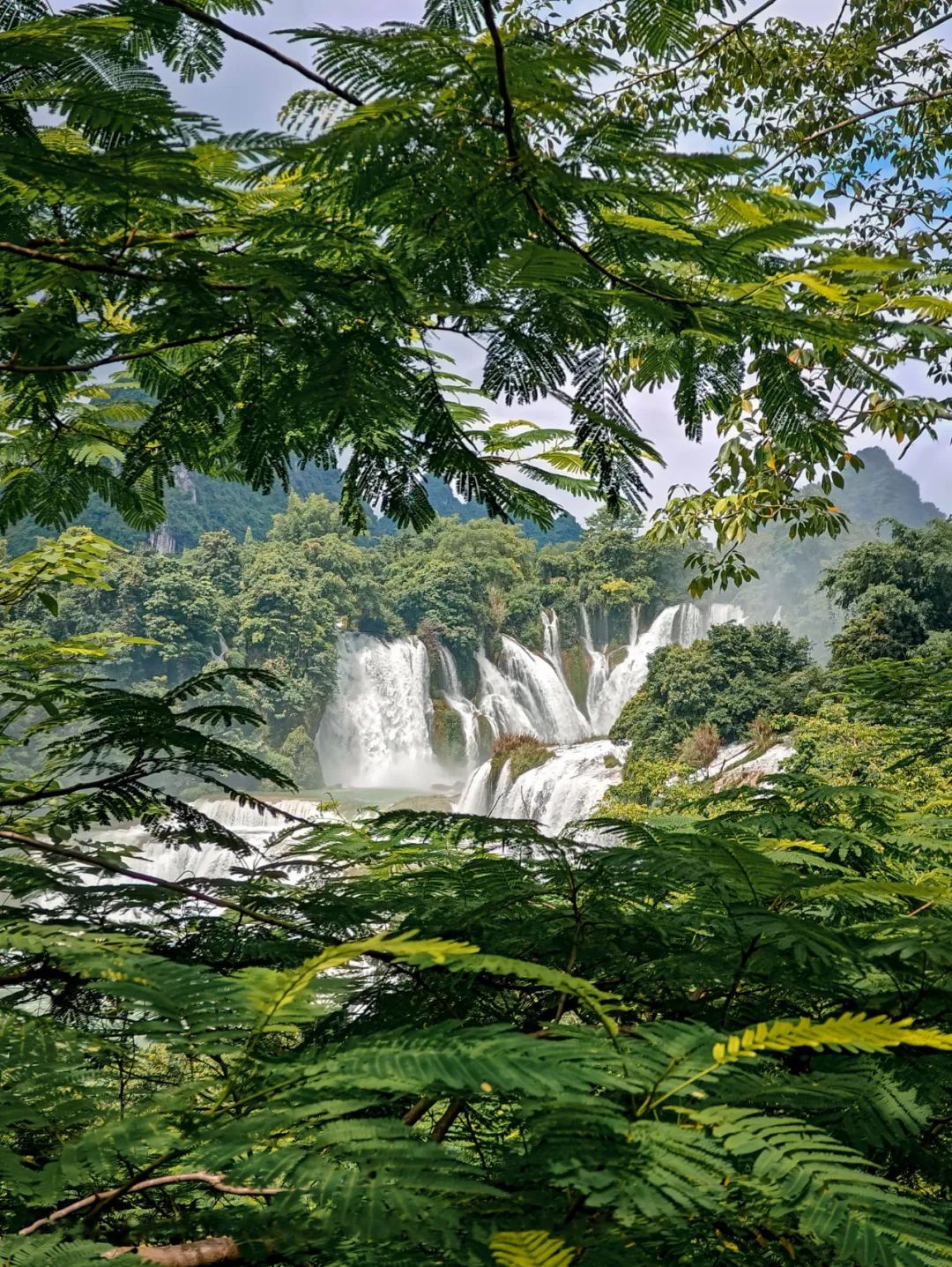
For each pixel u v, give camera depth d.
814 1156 0.80
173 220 2.03
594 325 1.74
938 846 2.24
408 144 1.60
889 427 5.82
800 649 34.09
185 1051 0.89
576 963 1.67
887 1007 1.50
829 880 1.76
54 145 1.94
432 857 2.44
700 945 1.74
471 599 65.50
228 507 107.44
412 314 1.85
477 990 1.66
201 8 1.90
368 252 1.85
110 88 1.58
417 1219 0.77
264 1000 0.95
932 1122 1.31
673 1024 1.02
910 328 1.81
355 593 64.94
